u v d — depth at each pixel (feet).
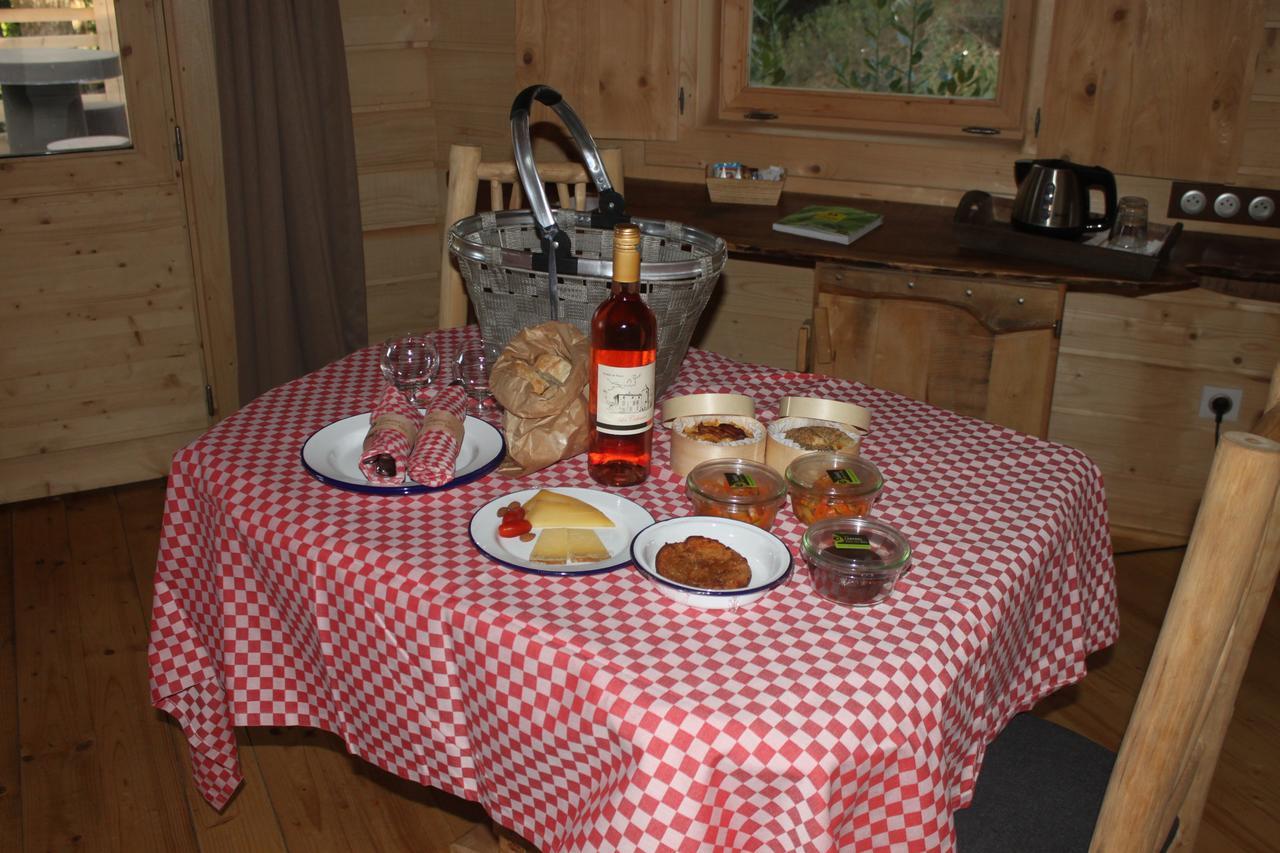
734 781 3.02
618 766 3.19
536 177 4.66
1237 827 6.31
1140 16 7.98
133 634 7.89
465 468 4.42
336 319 10.25
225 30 8.95
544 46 9.62
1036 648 4.42
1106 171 7.39
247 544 4.14
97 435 9.74
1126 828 3.27
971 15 8.63
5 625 7.95
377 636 3.77
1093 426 9.23
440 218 11.15
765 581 3.69
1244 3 7.69
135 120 9.10
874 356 7.98
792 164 9.52
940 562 3.86
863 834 3.25
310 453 4.41
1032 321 7.45
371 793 6.56
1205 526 2.88
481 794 3.78
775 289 9.86
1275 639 8.02
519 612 3.48
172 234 9.53
